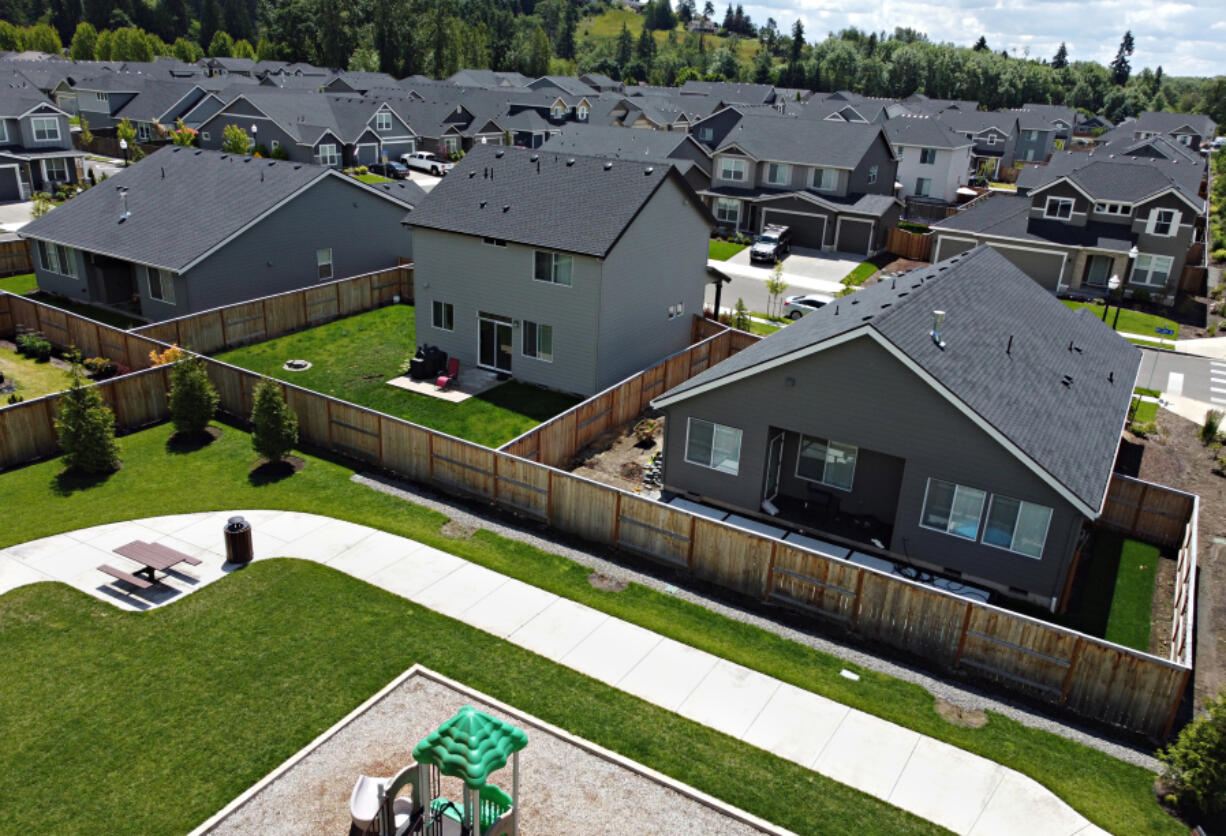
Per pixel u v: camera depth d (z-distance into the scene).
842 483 23.17
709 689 16.17
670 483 24.69
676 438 24.17
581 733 14.77
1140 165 50.19
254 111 76.00
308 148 74.75
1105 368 25.50
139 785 13.15
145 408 27.19
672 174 31.53
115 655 16.14
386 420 24.31
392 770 13.61
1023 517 19.64
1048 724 15.86
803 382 21.50
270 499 22.73
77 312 37.72
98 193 41.06
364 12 138.38
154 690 15.22
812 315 27.14
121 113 89.12
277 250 37.97
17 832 12.23
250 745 14.03
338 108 80.81
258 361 33.12
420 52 135.38
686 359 32.19
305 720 14.64
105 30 153.38
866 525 22.69
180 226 37.00
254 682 15.53
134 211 38.91
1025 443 19.17
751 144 61.78
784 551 18.67
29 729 14.16
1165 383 36.81
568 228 30.27
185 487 23.20
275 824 12.51
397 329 37.69
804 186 60.25
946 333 21.75
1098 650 15.66
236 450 25.67
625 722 15.12
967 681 16.97
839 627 18.47
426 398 30.44
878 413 20.70
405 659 16.39
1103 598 20.70
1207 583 21.52
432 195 33.72
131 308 38.22
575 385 31.30
